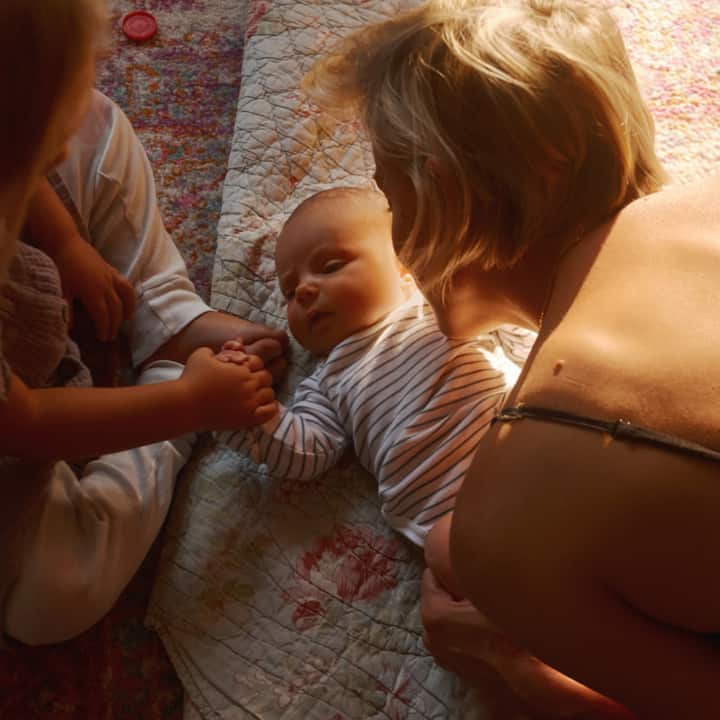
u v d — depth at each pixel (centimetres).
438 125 73
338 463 111
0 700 100
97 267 112
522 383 70
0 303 89
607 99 72
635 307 65
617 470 61
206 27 149
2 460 95
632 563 62
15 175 60
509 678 84
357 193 112
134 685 104
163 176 138
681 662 66
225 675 101
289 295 113
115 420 93
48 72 57
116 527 102
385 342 107
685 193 70
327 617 102
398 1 139
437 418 100
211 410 100
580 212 74
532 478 65
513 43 73
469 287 85
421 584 100
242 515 110
